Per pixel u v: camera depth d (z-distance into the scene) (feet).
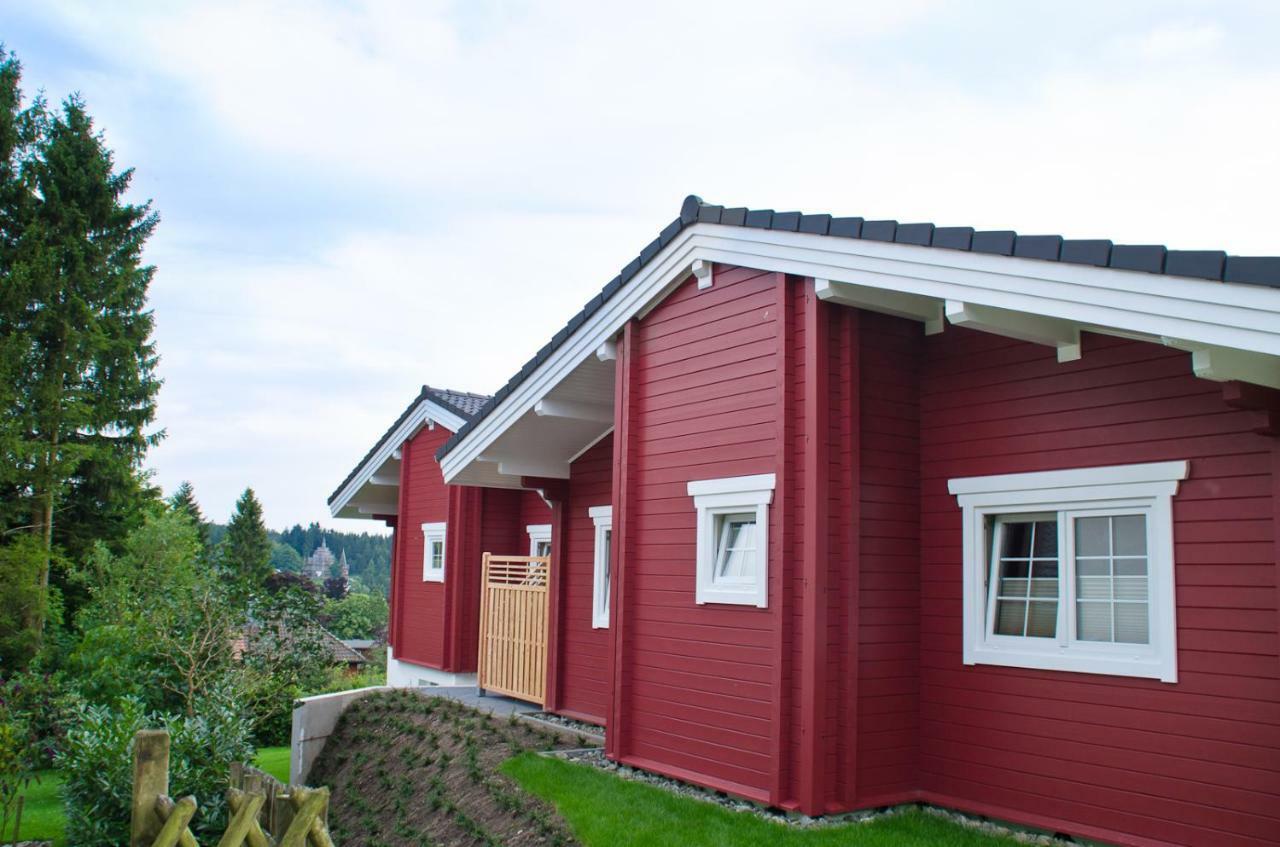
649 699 28.09
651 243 28.53
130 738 26.63
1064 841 20.85
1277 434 17.75
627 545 29.43
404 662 58.03
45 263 68.39
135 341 78.38
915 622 24.62
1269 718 17.81
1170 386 19.95
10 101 71.72
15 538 67.15
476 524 53.62
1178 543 19.51
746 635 24.71
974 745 23.03
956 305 19.94
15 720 31.81
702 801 24.32
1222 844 18.24
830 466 23.40
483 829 24.89
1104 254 16.96
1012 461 22.94
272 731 51.39
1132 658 20.13
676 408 28.35
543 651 39.19
